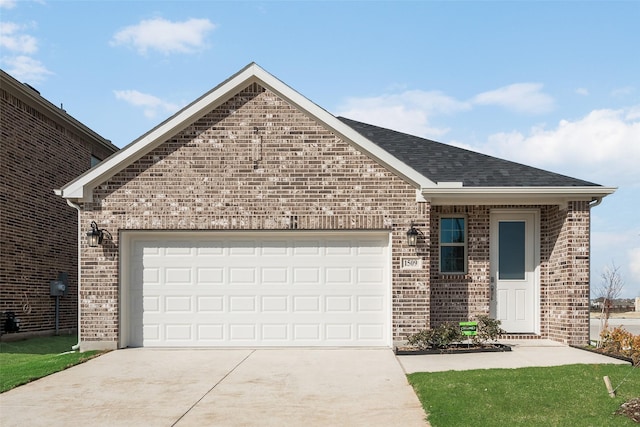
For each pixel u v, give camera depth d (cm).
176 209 1352
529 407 807
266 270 1380
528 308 1448
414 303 1338
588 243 1342
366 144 1347
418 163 1503
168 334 1370
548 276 1441
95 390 973
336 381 1016
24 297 1733
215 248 1384
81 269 1341
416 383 961
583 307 1338
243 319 1371
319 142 1362
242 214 1352
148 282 1378
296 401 894
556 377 968
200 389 973
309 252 1382
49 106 1847
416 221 1348
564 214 1369
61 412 852
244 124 1364
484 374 1002
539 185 1354
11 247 1669
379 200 1353
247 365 1157
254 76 1353
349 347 1359
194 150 1359
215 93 1345
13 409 869
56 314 1905
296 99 1353
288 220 1352
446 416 784
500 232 1460
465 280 1423
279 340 1367
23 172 1739
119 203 1351
